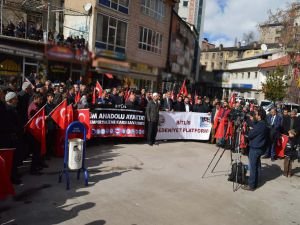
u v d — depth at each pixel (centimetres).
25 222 511
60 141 894
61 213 553
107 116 1116
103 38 2395
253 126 804
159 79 3180
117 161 910
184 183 786
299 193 815
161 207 623
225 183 822
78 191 661
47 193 636
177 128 1352
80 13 2312
